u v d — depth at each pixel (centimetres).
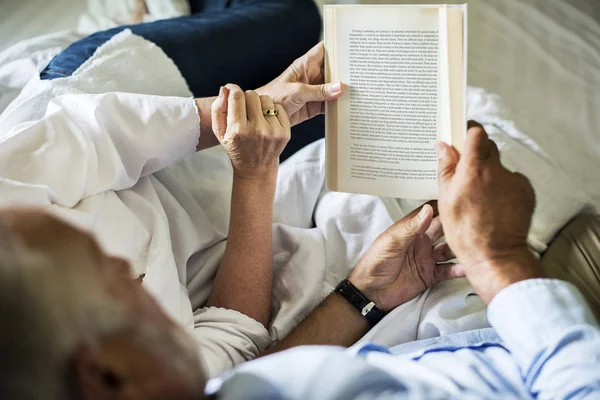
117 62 126
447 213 79
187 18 146
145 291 57
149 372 51
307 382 57
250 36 145
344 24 92
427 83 91
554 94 158
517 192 77
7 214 52
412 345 95
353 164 97
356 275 107
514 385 72
